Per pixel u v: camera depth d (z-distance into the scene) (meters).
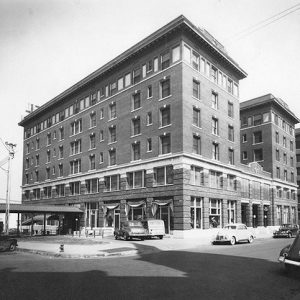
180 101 36.97
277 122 61.12
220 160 42.47
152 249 24.52
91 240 32.47
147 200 39.50
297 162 84.88
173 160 36.88
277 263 16.30
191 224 36.84
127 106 44.50
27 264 16.45
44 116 66.12
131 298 9.41
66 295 9.74
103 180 47.34
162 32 39.03
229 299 9.37
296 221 65.00
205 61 41.72
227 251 22.77
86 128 52.56
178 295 9.73
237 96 48.31
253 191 50.94
